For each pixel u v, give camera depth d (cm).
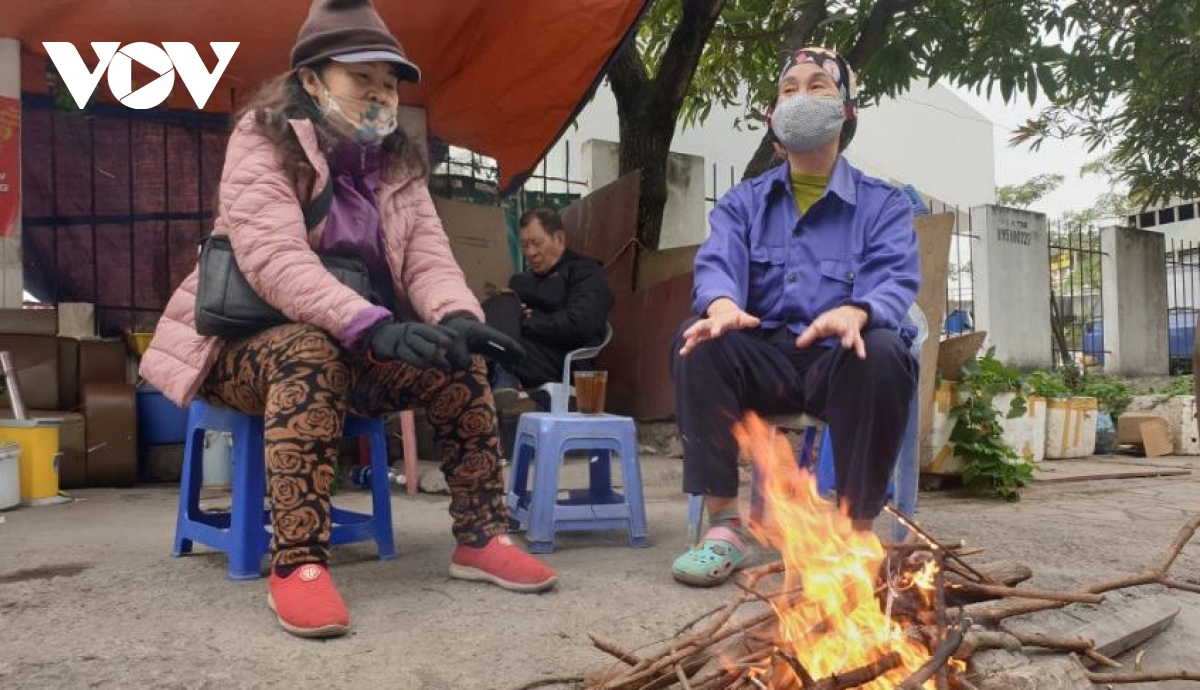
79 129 585
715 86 868
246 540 268
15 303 499
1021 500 477
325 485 231
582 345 544
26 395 496
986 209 1041
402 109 599
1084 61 767
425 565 290
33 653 202
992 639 181
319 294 235
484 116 601
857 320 245
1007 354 1045
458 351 234
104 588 258
